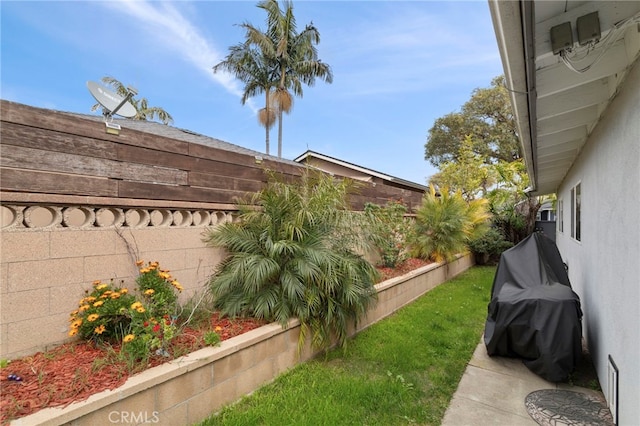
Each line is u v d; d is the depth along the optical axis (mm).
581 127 3691
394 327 4520
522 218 12086
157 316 2668
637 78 2113
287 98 18516
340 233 4168
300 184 4340
